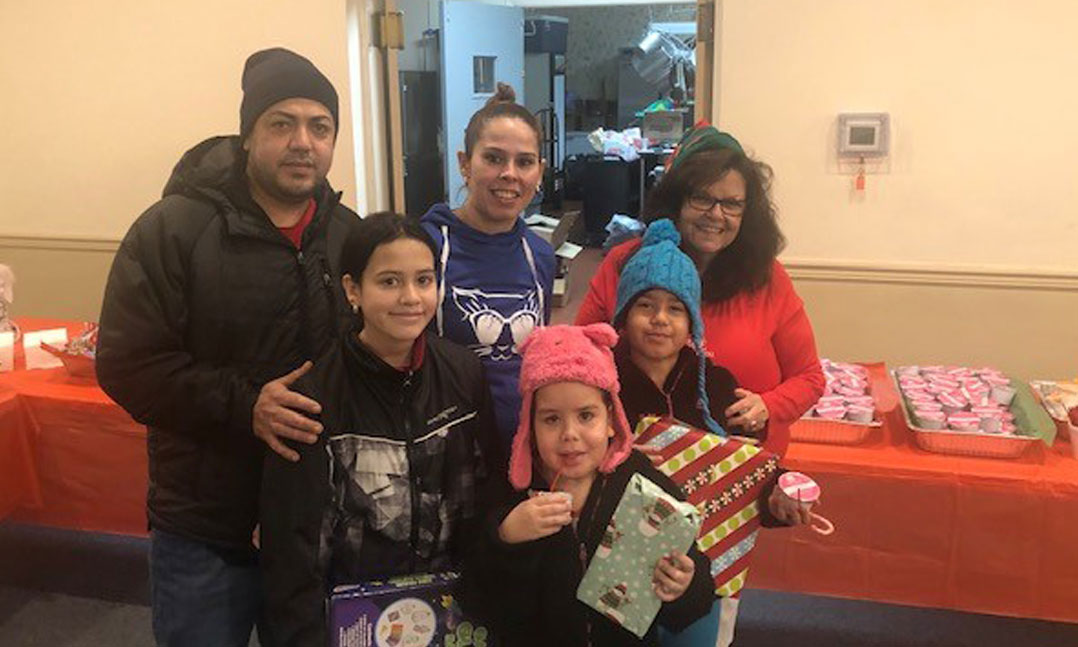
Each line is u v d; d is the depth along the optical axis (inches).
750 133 119.5
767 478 59.9
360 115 136.3
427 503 57.7
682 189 69.7
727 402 66.3
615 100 391.5
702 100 124.6
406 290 54.9
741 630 102.3
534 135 68.9
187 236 60.6
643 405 62.8
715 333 71.7
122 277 60.1
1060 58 108.9
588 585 54.4
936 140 114.3
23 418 100.4
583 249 303.6
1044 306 115.5
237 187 62.7
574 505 56.3
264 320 62.4
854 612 105.7
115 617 104.0
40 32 139.3
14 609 105.4
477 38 198.8
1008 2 108.8
